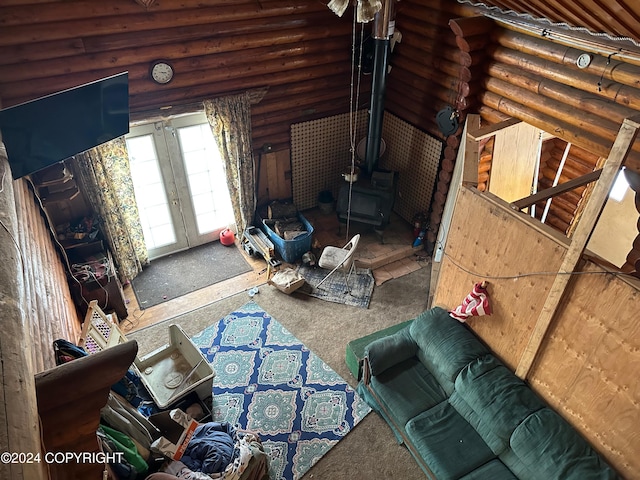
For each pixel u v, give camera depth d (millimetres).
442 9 4957
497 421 3402
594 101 3762
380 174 6039
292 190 6672
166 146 5453
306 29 5359
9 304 1951
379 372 4047
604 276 2896
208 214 6242
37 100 3471
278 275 5672
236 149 5637
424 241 6273
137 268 5750
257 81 5488
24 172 3668
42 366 2439
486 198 3668
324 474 3768
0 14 3895
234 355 4812
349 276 5836
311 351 4848
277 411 4262
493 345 3982
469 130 4383
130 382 3527
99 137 4172
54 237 4785
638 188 2629
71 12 4113
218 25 4844
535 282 3393
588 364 3141
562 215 5699
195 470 3123
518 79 4344
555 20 3668
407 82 5875
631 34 3119
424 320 4168
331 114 6344
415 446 3590
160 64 4738
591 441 3254
